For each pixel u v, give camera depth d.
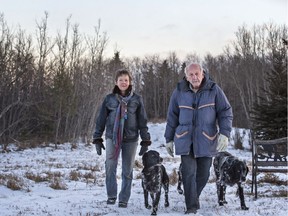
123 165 7.71
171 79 80.00
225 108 6.65
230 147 33.78
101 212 7.09
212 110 6.57
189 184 6.59
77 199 8.88
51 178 12.99
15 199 9.28
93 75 39.22
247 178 12.48
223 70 63.41
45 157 23.33
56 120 33.72
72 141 35.09
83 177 13.77
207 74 6.75
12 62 30.17
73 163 19.34
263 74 49.34
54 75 36.28
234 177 7.42
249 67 52.69
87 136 36.12
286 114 25.09
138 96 7.75
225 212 6.87
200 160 6.76
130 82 7.79
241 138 35.31
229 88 60.28
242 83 53.94
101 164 18.89
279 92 25.69
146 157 7.05
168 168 16.80
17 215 7.09
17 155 24.69
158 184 6.89
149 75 81.25
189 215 6.47
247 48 53.66
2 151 26.64
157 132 47.06
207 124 6.53
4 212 7.43
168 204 7.84
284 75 25.91
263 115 25.62
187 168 6.59
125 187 7.64
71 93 34.34
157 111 76.31
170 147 6.83
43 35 38.47
